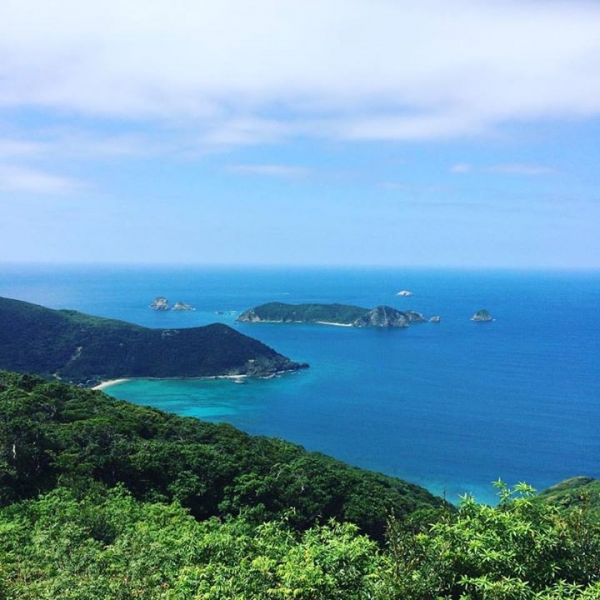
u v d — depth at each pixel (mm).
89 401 55812
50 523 24969
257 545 15562
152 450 41156
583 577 8953
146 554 19375
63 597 15898
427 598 9016
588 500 10820
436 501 56188
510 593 8453
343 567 10773
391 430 110812
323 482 42125
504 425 114562
